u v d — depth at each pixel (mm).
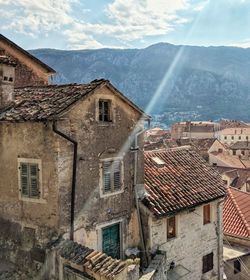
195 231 19344
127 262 12844
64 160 13758
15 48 21500
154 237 17047
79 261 12938
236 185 50094
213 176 21266
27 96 16000
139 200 16984
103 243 15688
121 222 16406
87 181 14750
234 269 22797
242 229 24672
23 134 14281
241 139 131625
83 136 14477
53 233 13781
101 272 12312
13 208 14781
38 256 14133
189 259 18984
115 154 15961
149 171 19125
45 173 13820
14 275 14445
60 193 13656
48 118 13109
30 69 22375
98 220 15289
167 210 16984
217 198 19891
